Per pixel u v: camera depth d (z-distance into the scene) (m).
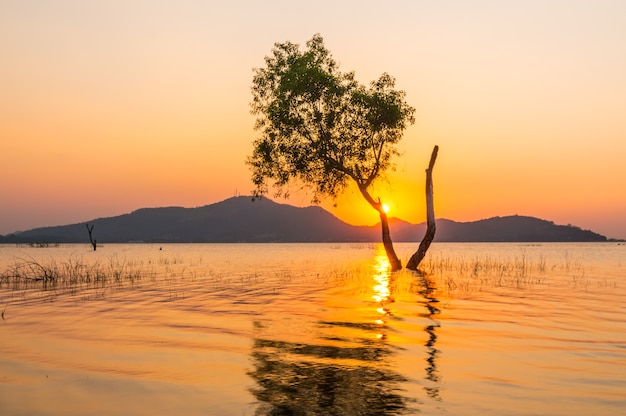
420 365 10.21
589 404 7.88
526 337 13.07
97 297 21.95
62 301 20.62
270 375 9.48
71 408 7.80
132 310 18.02
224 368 10.02
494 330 14.04
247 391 8.54
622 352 11.45
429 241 38.22
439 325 14.84
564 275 34.00
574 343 12.38
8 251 114.06
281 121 35.53
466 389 8.61
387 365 10.21
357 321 15.56
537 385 8.85
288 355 11.09
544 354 11.20
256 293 23.39
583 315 16.72
